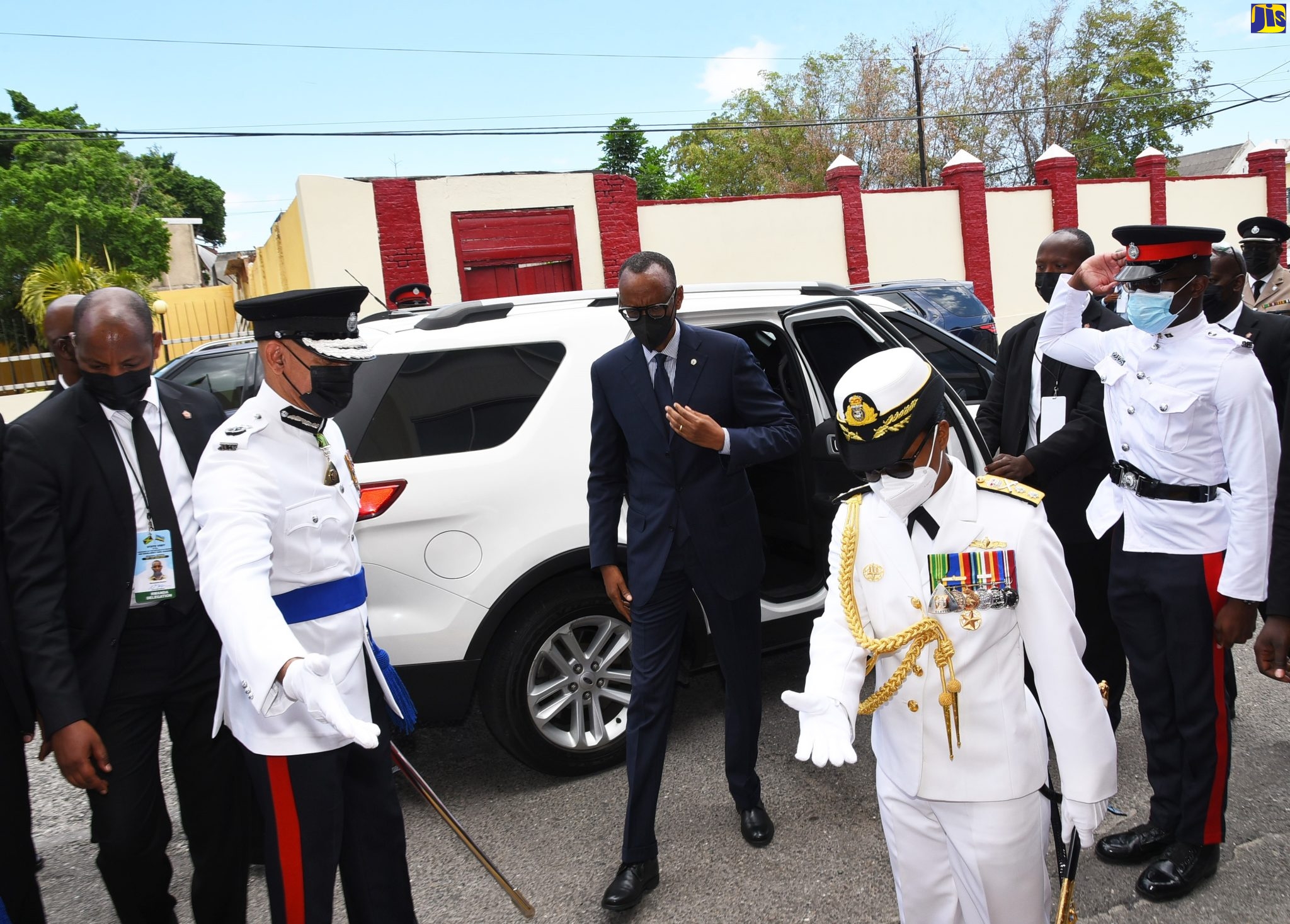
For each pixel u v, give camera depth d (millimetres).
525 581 3359
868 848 3068
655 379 2967
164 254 20594
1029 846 1824
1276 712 3834
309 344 2059
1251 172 20781
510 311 3754
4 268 18703
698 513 2898
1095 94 31359
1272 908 2662
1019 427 3666
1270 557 2504
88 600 2314
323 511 2123
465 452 3359
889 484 1830
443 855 3189
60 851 3424
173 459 2428
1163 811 2857
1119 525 2891
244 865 2586
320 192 11555
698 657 3754
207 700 2453
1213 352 2602
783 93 32469
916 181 31984
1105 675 3436
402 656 3246
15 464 2242
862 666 1872
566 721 3705
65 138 24391
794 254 15430
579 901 2891
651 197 26328
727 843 3150
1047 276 3604
